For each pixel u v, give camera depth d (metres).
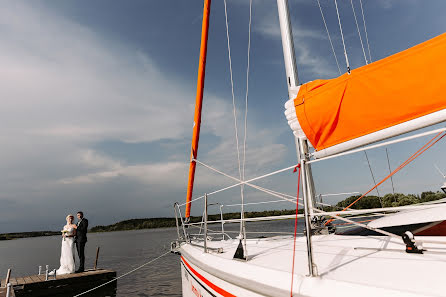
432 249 2.11
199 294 3.80
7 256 43.78
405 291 1.37
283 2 4.05
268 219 2.47
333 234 3.38
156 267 20.30
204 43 5.01
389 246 2.38
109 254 32.16
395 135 1.97
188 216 5.48
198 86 5.05
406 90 1.85
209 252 3.64
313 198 3.49
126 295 11.91
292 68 3.84
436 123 1.80
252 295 2.21
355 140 2.12
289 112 2.46
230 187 3.23
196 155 5.14
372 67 1.99
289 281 1.92
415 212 2.93
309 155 2.43
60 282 10.62
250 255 2.90
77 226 11.73
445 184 3.53
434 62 1.76
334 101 2.14
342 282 1.63
